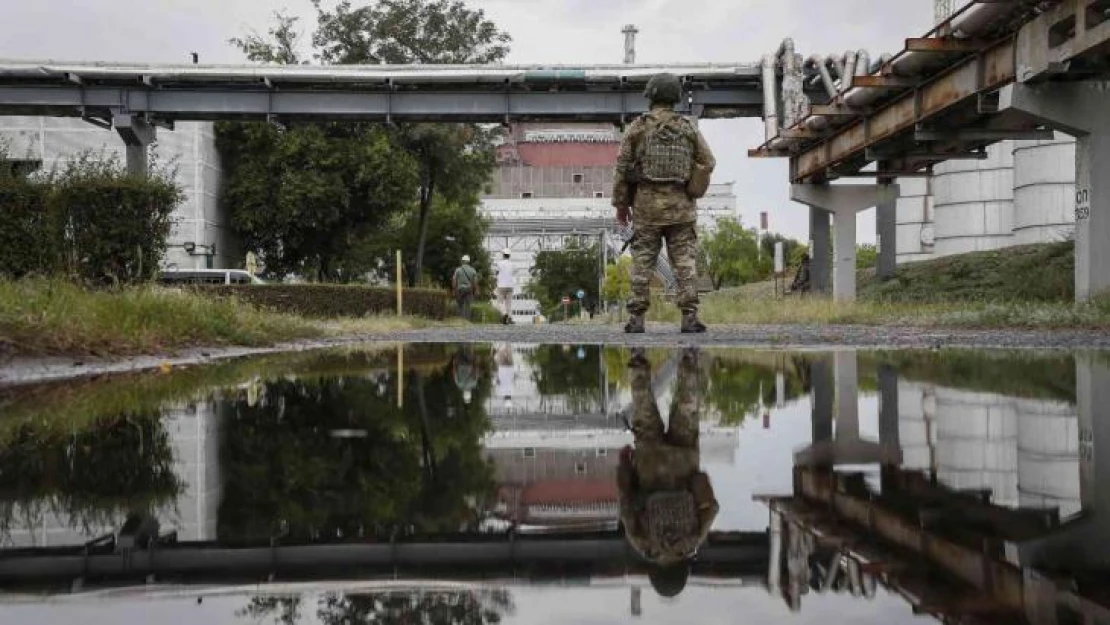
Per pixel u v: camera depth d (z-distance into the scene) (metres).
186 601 0.95
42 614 0.90
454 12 44.91
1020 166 30.75
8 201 11.51
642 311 11.98
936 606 0.92
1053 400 3.30
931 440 2.29
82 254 11.96
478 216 60.00
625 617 0.88
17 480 1.76
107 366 6.04
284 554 1.17
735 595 0.96
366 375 5.00
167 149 37.28
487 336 12.74
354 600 0.94
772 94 28.75
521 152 115.44
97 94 30.22
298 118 31.77
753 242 73.56
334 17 44.28
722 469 1.84
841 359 6.08
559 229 81.69
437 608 0.91
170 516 1.41
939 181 37.38
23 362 5.90
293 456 2.03
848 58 24.62
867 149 20.53
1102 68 12.49
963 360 5.91
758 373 4.87
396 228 54.53
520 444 2.22
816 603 0.93
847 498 1.54
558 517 1.40
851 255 25.02
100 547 1.22
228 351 8.24
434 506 1.46
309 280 43.41
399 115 31.72
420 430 2.51
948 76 15.74
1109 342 8.51
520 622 0.85
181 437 2.40
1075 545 1.20
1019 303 15.88
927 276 28.00
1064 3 11.90
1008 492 1.61
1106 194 13.21
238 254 42.69
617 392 3.81
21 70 29.19
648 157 11.16
